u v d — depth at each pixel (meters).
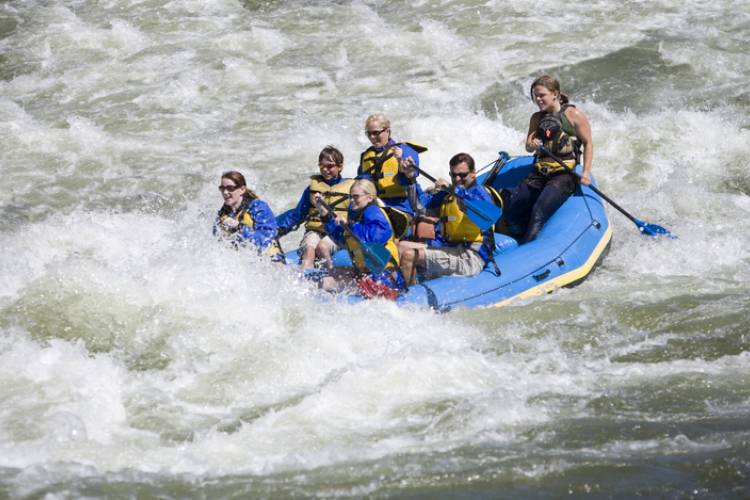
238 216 28.98
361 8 60.84
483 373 24.02
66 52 56.94
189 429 22.05
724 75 48.41
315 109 47.94
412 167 28.95
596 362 24.80
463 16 57.88
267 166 42.09
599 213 32.38
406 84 50.12
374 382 23.48
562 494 18.92
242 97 50.16
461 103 47.50
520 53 52.38
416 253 28.30
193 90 51.16
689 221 35.97
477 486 19.25
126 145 45.12
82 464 20.36
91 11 62.66
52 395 23.34
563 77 49.28
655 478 19.31
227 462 20.53
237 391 23.75
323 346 25.22
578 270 30.14
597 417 21.84
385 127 29.58
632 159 40.84
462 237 28.64
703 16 55.22
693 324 26.58
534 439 20.98
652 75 48.84
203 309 26.80
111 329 26.39
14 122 47.12
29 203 39.94
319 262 29.78
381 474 19.80
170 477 19.89
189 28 59.28
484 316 27.31
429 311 27.25
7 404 22.89
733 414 21.73
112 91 51.75
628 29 54.03
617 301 28.36
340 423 22.00
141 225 36.62
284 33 57.72
